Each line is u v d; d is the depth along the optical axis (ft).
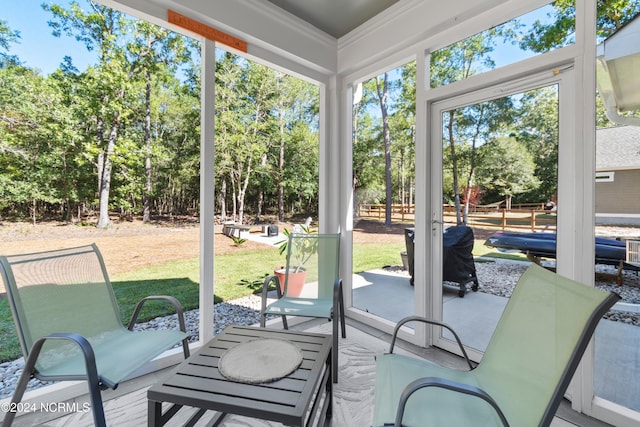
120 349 5.22
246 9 8.03
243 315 10.67
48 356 4.76
